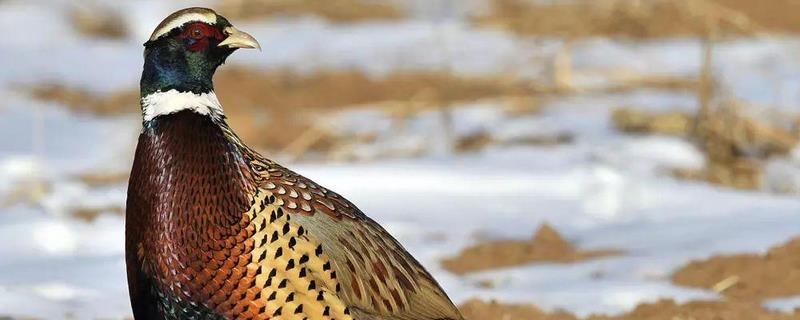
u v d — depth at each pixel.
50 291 20.19
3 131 33.59
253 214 14.34
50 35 46.22
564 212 25.55
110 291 20.31
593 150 30.44
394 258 15.15
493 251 22.23
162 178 14.32
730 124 30.97
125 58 43.88
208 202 14.27
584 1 48.44
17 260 22.48
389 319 14.95
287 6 51.06
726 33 45.34
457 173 27.94
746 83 37.88
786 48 42.28
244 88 39.50
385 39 45.88
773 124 32.38
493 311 18.92
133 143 32.03
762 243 21.69
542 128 33.25
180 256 14.27
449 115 33.62
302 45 45.31
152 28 48.66
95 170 29.83
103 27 48.22
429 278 15.48
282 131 34.38
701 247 21.81
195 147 14.34
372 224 15.28
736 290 19.75
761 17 48.81
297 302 14.38
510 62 41.16
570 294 19.83
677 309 18.80
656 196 26.33
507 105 36.12
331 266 14.47
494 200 26.42
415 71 41.47
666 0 47.00
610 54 42.41
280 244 14.34
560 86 38.41
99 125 34.81
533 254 22.16
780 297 19.41
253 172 14.59
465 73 40.94
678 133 32.28
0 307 18.94
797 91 36.72
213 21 14.56
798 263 20.19
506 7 49.84
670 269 20.84
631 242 22.83
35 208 25.84
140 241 14.45
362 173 27.92
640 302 19.52
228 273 14.28
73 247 23.39
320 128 33.84
